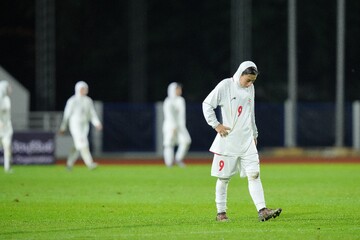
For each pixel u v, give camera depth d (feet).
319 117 627.87
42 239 172.76
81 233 181.37
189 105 613.52
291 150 578.66
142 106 603.26
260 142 617.21
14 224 198.59
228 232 180.24
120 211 224.94
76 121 408.05
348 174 376.07
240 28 615.98
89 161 412.77
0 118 389.60
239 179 341.62
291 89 581.12
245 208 231.30
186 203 245.65
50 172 397.80
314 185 310.24
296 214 214.28
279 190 288.10
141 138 604.08
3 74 558.56
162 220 204.33
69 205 240.73
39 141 471.62
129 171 406.62
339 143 577.43
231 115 195.83
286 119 617.62
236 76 196.13
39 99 606.55
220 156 197.67
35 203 246.88
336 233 178.50
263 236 174.19
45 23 587.27
